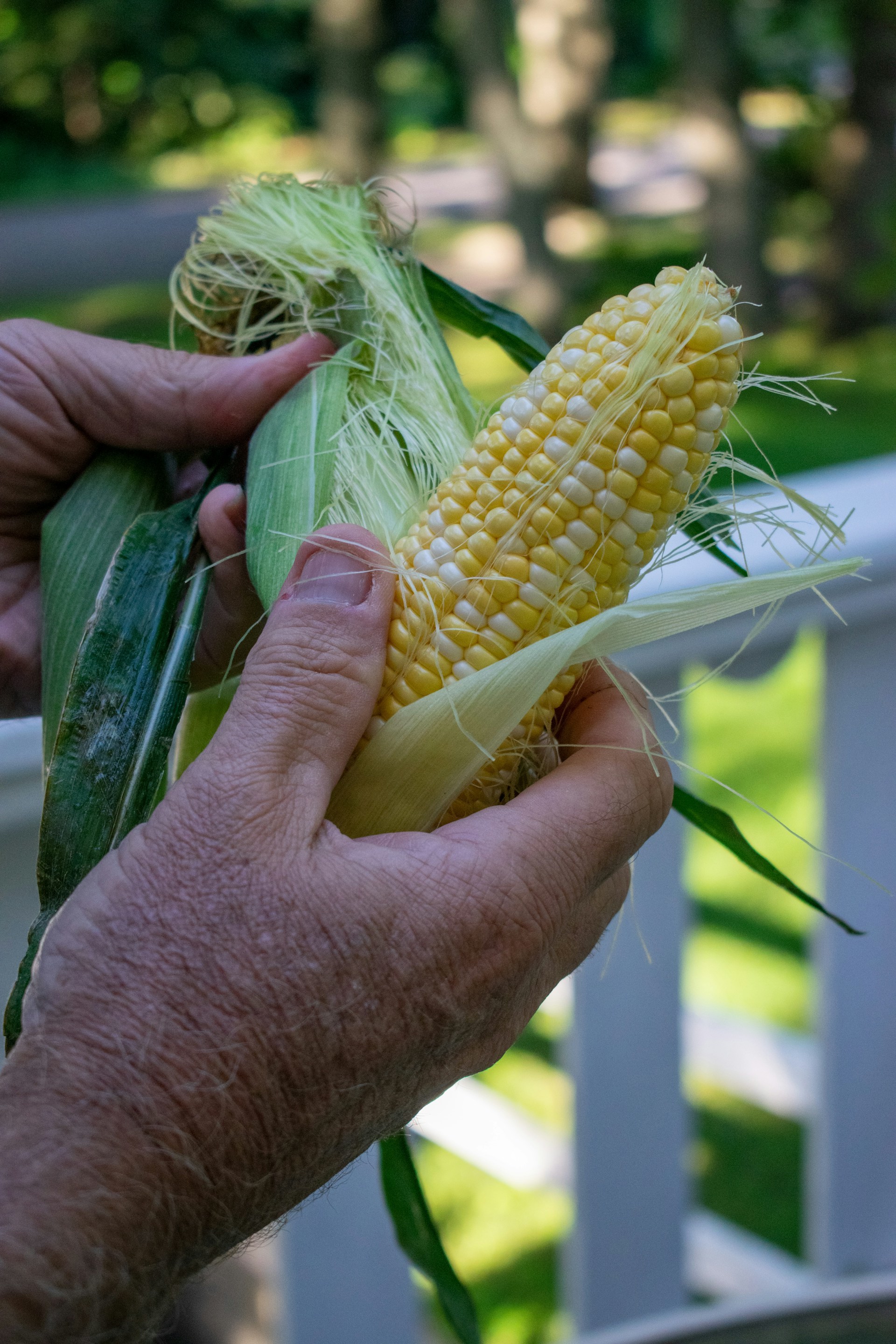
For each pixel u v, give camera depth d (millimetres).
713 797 1556
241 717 417
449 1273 521
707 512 466
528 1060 1127
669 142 8312
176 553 491
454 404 538
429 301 547
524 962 428
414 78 9484
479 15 3463
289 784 413
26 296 4668
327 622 421
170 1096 394
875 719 725
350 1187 635
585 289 3998
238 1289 721
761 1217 969
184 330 603
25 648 568
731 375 430
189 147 7594
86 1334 385
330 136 3854
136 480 536
